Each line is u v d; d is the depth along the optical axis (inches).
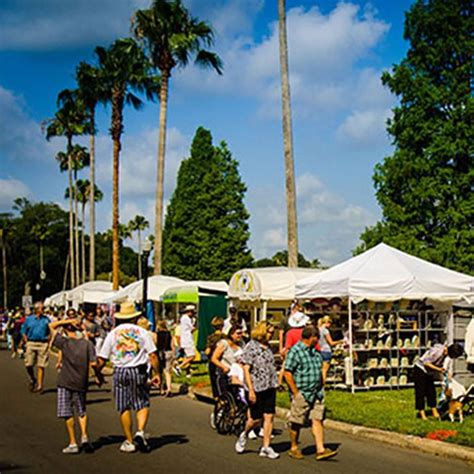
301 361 379.2
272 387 389.4
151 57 1379.2
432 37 1406.3
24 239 3949.3
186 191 2313.0
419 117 1379.2
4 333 2030.0
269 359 393.1
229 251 2298.2
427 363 494.3
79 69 1656.0
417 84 1385.3
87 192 3272.6
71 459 374.3
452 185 1359.5
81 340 403.5
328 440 447.5
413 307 734.5
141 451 395.2
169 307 1213.1
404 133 1392.7
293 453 385.7
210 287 1132.5
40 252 3846.0
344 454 397.4
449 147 1344.7
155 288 1194.6
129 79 1563.7
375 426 467.8
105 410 576.7
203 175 2313.0
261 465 362.3
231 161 2340.1
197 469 350.6
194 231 2293.3
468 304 736.3
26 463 363.6
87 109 2030.0
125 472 343.3
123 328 394.3
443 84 1396.4
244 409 451.5
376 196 1443.2
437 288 696.4
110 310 1321.4
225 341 471.5
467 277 714.2
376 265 700.7
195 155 2324.1
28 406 594.9
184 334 860.6
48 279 4001.0
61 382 394.3
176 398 692.7
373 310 718.5
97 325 830.5
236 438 446.9
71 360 396.8
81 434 425.7
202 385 738.8
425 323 740.7
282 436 460.8
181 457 381.1
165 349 706.8
